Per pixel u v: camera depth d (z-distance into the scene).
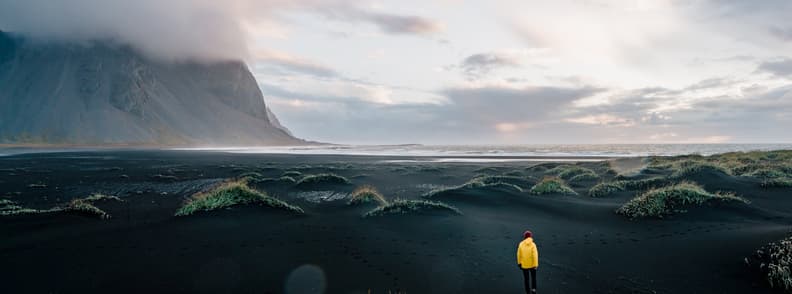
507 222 15.98
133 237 13.23
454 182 32.47
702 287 8.64
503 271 10.03
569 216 17.03
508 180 28.91
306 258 11.05
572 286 8.93
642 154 90.19
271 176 37.66
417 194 25.41
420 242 12.90
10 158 72.00
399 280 9.33
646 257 10.85
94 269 9.98
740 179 23.80
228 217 16.08
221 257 11.07
